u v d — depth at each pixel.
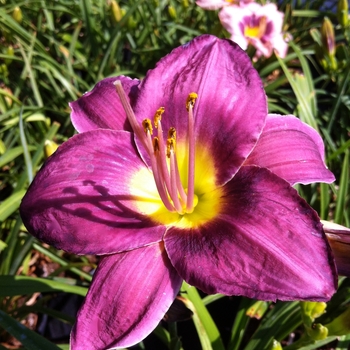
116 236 0.20
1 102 0.47
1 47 0.55
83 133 0.22
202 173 0.24
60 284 0.30
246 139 0.23
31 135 0.48
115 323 0.18
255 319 0.40
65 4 0.59
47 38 0.57
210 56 0.24
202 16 0.64
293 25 0.70
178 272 0.19
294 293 0.17
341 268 0.21
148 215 0.22
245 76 0.23
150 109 0.24
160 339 0.34
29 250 0.37
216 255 0.19
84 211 0.20
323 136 0.48
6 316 0.24
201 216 0.22
